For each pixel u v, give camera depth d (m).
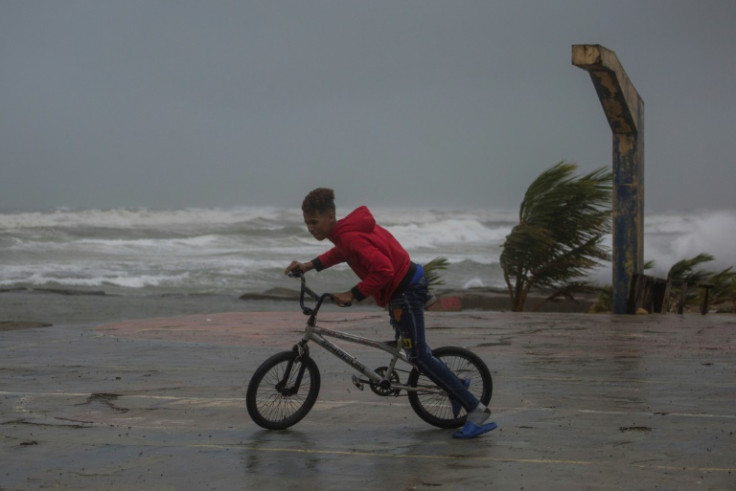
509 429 6.88
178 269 39.28
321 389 8.84
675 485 5.27
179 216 84.69
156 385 9.34
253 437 6.73
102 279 34.75
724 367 10.33
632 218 18.03
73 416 7.67
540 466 5.74
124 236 60.25
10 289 29.30
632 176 17.98
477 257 50.97
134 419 7.52
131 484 5.48
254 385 6.87
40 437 6.82
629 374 9.80
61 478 5.62
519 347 12.33
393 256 6.47
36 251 47.06
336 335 6.87
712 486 5.25
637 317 16.97
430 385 6.89
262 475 5.64
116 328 15.28
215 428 7.10
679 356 11.34
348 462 5.93
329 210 6.47
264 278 37.44
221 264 42.12
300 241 60.81
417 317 6.53
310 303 27.47
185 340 13.58
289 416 7.05
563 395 8.43
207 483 5.48
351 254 6.44
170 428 7.12
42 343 13.27
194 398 8.51
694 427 6.91
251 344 13.06
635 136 17.92
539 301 24.89
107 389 9.09
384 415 7.52
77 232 58.28
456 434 6.59
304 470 5.75
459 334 14.00
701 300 22.14
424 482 5.43
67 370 10.48
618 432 6.74
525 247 21.41
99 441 6.66
